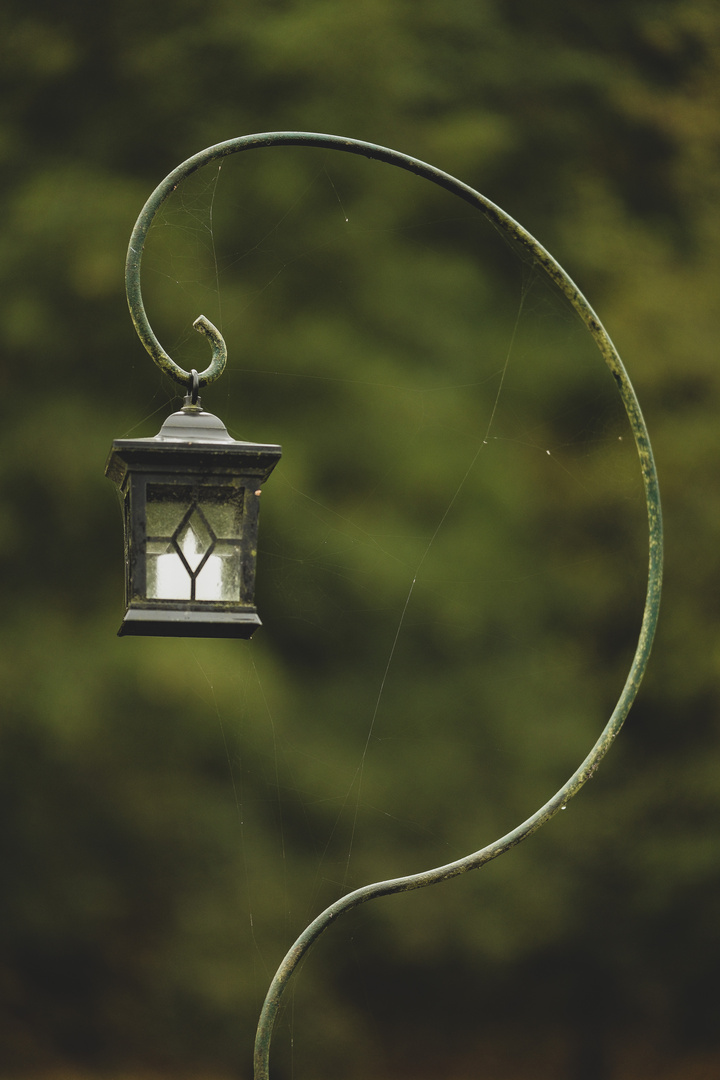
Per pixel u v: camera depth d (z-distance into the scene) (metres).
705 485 20.20
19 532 18.73
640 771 19.77
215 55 20.64
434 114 20.72
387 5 21.19
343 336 19.48
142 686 17.84
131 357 19.05
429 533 19.30
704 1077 18.67
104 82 20.75
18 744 17.94
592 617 19.81
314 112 20.16
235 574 5.20
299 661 19.08
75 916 18.11
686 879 19.05
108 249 19.08
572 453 20.00
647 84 22.39
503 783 19.16
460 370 19.80
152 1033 18.12
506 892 18.97
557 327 20.30
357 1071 18.42
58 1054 17.83
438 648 19.39
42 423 18.83
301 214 19.81
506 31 21.94
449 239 20.33
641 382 20.22
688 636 19.92
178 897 18.34
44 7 21.30
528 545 19.66
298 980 18.39
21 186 19.98
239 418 19.11
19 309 19.03
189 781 18.34
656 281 20.88
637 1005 19.17
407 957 18.78
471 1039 18.98
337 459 19.17
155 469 5.10
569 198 20.91
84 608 18.56
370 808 18.69
